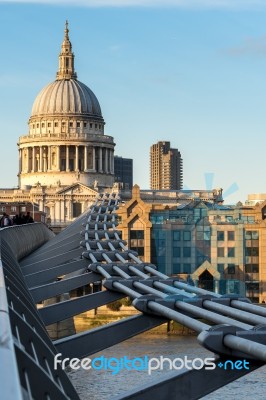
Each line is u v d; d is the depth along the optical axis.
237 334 14.59
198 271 107.12
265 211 121.31
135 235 120.75
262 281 114.00
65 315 27.64
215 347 14.68
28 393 10.70
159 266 109.75
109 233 52.25
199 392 14.88
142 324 21.59
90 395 55.53
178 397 14.88
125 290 25.58
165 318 21.72
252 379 63.53
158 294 22.58
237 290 112.19
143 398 14.93
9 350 9.73
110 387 56.22
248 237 116.25
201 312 17.94
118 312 117.06
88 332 21.55
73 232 66.06
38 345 15.52
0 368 9.11
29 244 69.94
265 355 12.70
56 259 46.09
